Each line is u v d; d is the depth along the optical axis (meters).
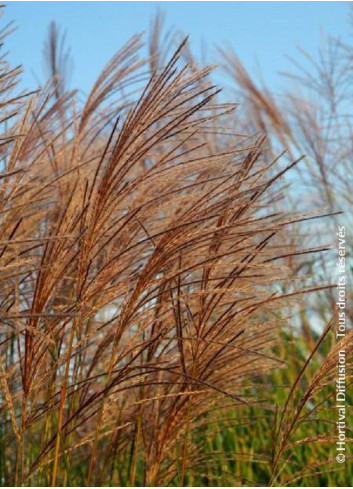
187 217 2.07
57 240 2.06
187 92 2.01
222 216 2.19
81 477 3.16
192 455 2.79
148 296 2.09
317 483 3.57
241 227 2.28
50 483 2.47
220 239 2.11
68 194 2.58
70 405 2.49
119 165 2.06
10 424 2.91
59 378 2.69
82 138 2.94
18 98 1.70
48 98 2.49
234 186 2.08
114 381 2.08
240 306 2.50
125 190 2.02
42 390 2.67
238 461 3.53
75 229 2.34
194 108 1.94
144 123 1.96
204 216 2.08
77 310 2.03
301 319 4.88
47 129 2.74
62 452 2.06
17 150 2.04
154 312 2.42
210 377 2.47
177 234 2.03
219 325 2.27
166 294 2.43
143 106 1.96
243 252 2.21
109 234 2.30
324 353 4.81
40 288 2.00
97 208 1.99
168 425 2.43
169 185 2.43
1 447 2.92
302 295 3.14
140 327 2.21
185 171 2.28
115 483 3.09
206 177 2.43
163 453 2.47
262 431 4.13
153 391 2.61
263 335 2.55
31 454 2.94
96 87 2.93
